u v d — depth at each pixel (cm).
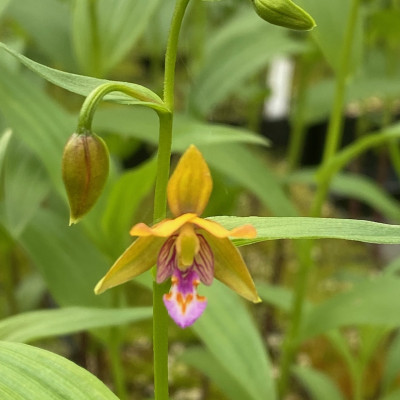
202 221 30
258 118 80
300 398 61
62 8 53
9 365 31
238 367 39
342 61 43
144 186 39
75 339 58
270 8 31
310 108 61
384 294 43
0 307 60
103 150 31
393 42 64
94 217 41
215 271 31
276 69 95
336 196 87
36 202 45
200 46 67
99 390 31
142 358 62
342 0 43
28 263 70
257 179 45
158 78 65
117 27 45
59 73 31
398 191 85
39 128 41
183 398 59
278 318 69
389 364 50
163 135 31
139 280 39
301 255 45
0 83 41
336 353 64
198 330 40
